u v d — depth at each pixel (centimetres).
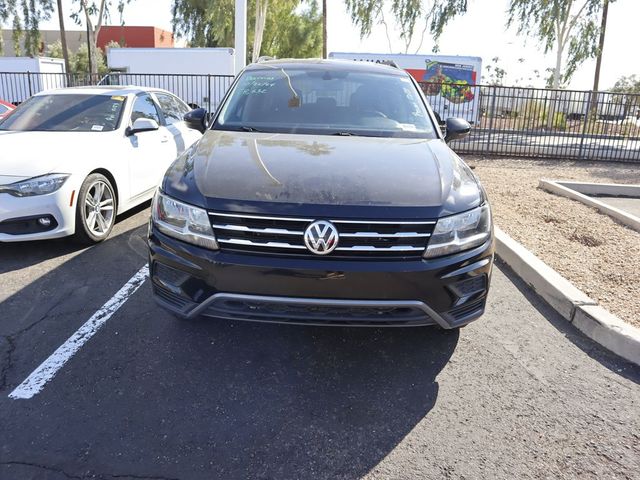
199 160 320
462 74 2102
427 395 298
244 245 274
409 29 2970
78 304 392
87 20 3072
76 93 629
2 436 253
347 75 455
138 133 606
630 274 482
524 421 279
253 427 267
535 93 1373
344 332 364
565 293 403
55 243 525
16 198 448
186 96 1898
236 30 1420
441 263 277
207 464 241
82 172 491
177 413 275
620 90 4672
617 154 1344
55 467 235
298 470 239
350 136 376
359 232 269
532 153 1372
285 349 341
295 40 3544
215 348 339
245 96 429
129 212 654
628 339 339
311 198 273
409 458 249
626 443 265
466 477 238
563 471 244
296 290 271
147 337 349
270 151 329
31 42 3397
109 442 252
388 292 272
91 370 310
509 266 502
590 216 702
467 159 1328
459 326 297
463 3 2878
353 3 2945
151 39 4641
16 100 2009
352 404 288
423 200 281
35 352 327
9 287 418
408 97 438
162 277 298
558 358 342
